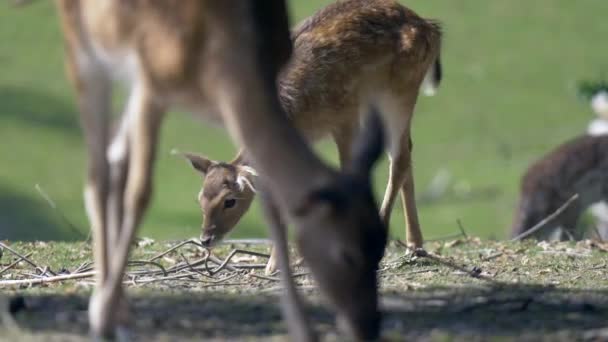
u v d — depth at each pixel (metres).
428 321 10.23
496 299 11.12
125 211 9.31
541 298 11.27
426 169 35.81
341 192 8.39
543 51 42.56
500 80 40.81
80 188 33.31
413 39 14.36
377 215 8.55
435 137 37.62
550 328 10.02
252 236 29.78
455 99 39.62
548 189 22.97
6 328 9.55
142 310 10.45
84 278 11.94
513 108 38.88
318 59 13.92
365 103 14.24
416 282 12.16
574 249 14.75
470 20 44.75
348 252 8.43
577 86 25.44
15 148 35.44
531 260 13.84
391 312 10.58
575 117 37.94
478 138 37.38
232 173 14.77
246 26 9.04
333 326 9.97
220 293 11.37
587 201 23.14
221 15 8.98
